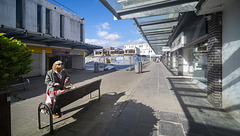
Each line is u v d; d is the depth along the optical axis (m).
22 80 5.66
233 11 2.64
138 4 3.67
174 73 10.16
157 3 3.61
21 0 9.77
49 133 2.23
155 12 3.87
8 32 6.39
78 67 17.09
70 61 17.31
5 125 1.53
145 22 5.88
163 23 5.98
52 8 12.62
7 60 1.46
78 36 16.98
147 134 2.10
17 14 9.58
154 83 6.30
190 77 7.80
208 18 3.44
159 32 7.92
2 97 1.49
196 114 2.80
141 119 2.63
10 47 1.45
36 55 10.31
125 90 5.16
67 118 2.76
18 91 5.46
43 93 5.11
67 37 14.84
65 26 14.52
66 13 14.66
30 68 1.72
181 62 8.68
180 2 3.53
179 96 4.11
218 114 2.79
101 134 2.14
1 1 8.26
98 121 2.60
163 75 9.18
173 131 2.17
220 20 3.16
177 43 8.72
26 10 9.89
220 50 3.17
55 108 2.17
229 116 2.69
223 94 3.08
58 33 13.38
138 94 4.46
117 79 8.34
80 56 16.86
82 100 3.96
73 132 2.23
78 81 7.98
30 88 6.07
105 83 6.98
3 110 1.50
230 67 2.79
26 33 7.09
